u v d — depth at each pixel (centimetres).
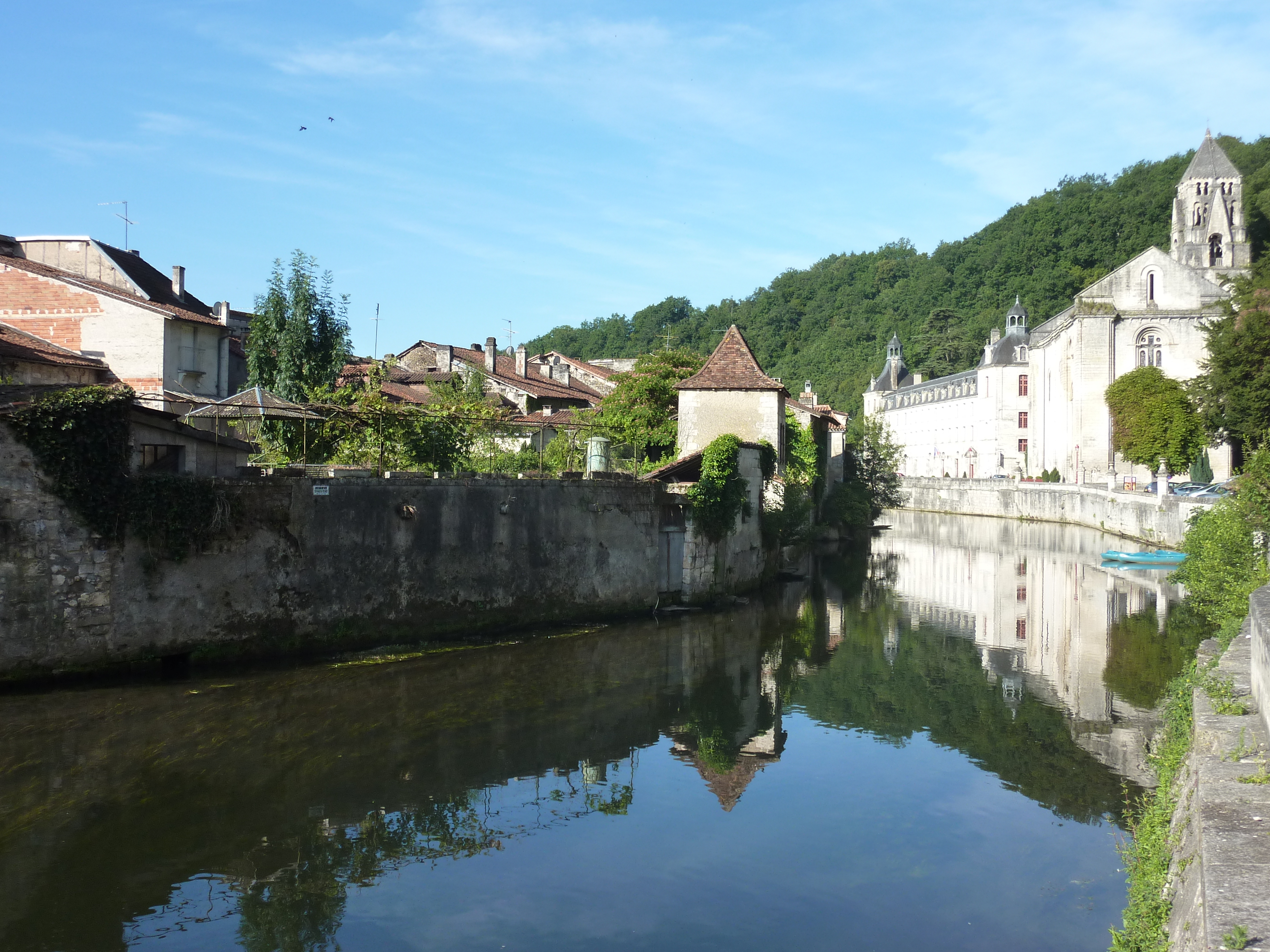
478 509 2250
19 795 1235
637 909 1012
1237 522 2278
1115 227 11256
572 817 1255
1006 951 931
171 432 1889
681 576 2852
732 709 1792
